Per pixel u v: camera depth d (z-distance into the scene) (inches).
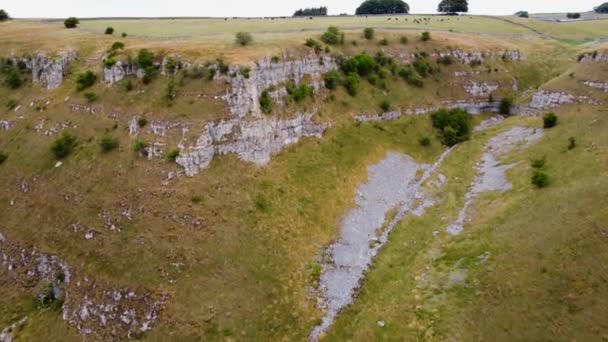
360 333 1557.6
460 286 1657.2
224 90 2199.8
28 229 2041.1
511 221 1916.8
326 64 2861.7
